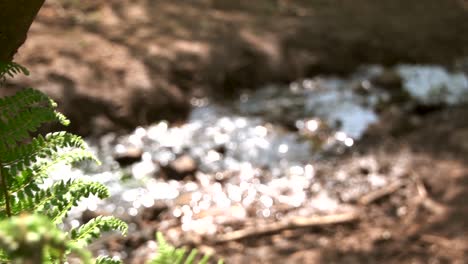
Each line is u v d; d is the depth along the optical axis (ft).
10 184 3.37
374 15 26.55
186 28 22.65
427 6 28.55
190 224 14.85
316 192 16.44
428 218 15.58
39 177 3.42
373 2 28.19
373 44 23.75
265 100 20.35
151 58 20.36
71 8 22.34
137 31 21.77
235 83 20.81
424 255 14.30
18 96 3.37
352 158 17.85
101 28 21.45
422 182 16.94
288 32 23.43
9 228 1.61
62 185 3.43
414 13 27.61
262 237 14.75
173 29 22.41
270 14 25.26
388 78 21.75
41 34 20.03
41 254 1.62
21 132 3.38
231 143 17.99
